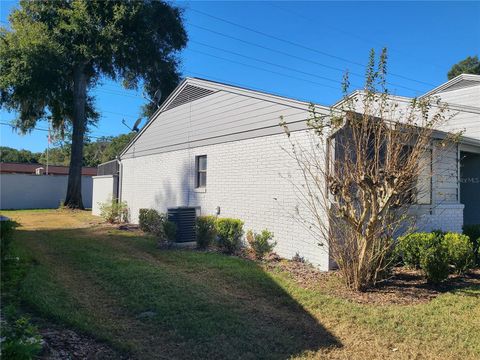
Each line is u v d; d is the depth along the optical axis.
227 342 4.22
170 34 25.00
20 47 20.02
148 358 3.82
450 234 7.49
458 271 7.20
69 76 22.25
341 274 6.64
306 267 7.82
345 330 4.63
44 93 21.67
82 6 20.44
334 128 6.66
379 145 6.15
